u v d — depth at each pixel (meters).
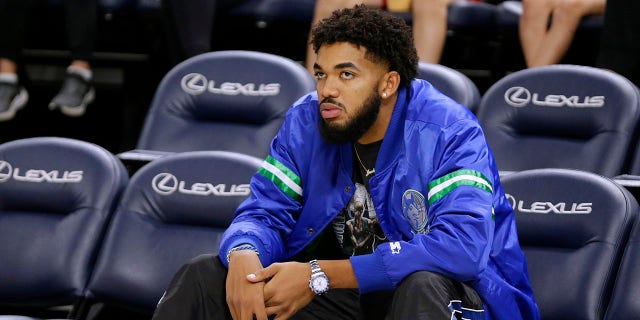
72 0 8.64
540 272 5.53
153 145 7.01
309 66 8.08
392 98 4.62
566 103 6.67
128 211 5.96
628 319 5.24
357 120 4.48
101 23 9.23
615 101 6.55
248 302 4.27
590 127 6.58
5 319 5.59
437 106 4.62
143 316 6.05
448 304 4.08
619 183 5.95
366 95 4.48
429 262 4.23
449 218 4.31
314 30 4.58
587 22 8.12
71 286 5.83
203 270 4.45
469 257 4.22
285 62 7.10
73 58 8.70
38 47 9.55
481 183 4.42
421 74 6.94
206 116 7.09
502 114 6.82
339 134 4.50
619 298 5.30
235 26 8.95
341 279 4.30
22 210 6.19
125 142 9.41
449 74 6.92
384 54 4.50
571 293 5.39
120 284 5.77
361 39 4.45
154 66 9.27
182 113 7.10
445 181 4.43
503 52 8.76
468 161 4.46
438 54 8.13
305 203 4.77
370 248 4.73
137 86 9.43
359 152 4.70
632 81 7.75
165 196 5.97
